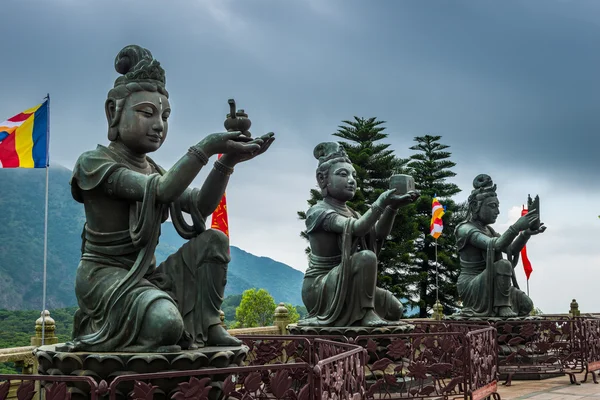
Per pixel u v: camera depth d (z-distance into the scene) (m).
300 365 6.47
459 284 17.83
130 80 7.96
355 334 11.92
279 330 15.42
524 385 14.12
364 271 12.26
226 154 7.90
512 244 17.64
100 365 6.70
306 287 13.05
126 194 7.49
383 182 31.80
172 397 5.92
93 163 7.61
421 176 35.59
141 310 6.90
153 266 7.60
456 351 10.16
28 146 12.31
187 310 7.62
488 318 16.67
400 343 9.98
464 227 17.88
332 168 13.43
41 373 7.21
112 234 7.57
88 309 7.35
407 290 32.81
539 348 14.66
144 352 6.80
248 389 6.31
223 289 7.94
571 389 13.48
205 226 8.12
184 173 7.25
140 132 7.84
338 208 13.33
